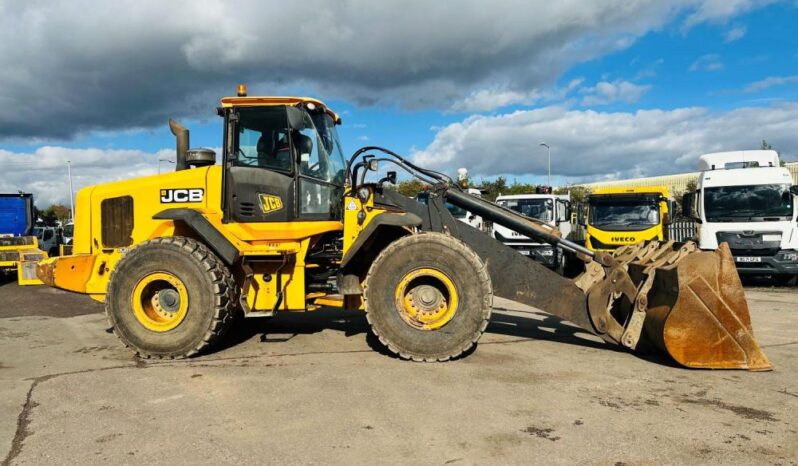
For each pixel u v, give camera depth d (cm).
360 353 570
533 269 571
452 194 603
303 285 591
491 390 443
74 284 626
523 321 751
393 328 529
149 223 627
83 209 661
